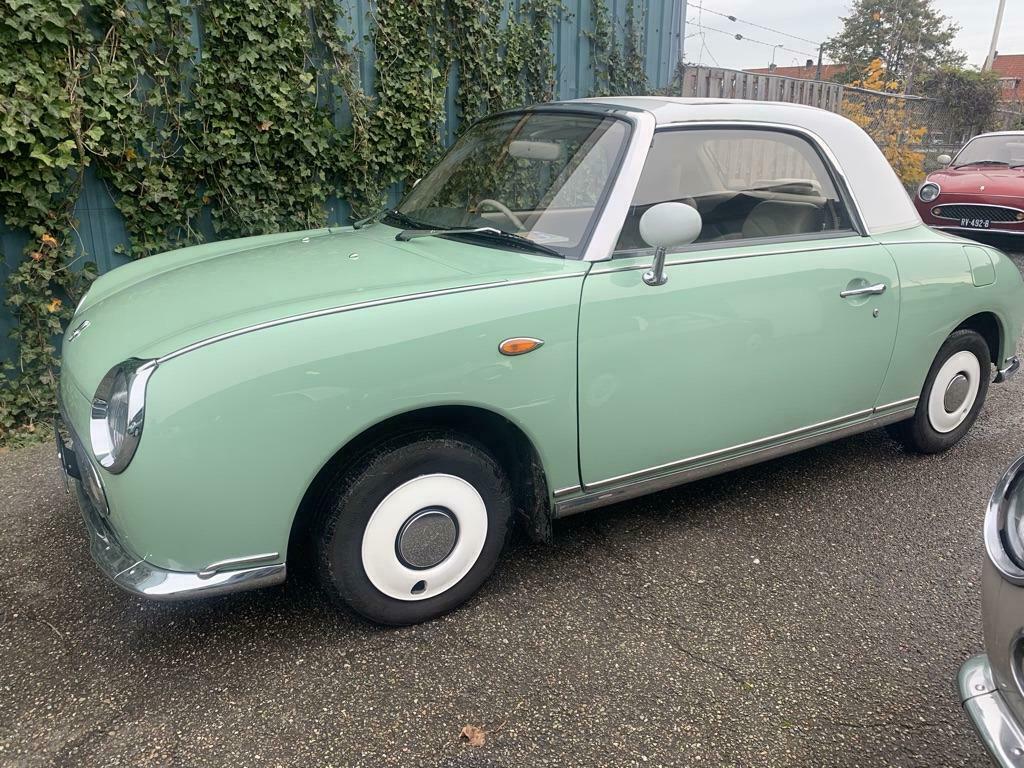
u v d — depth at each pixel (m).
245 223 4.75
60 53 3.88
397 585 2.32
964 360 3.65
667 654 2.32
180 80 4.33
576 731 2.01
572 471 2.51
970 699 1.65
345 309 2.08
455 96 5.87
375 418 2.08
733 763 1.92
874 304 3.08
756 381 2.82
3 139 3.73
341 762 1.89
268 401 1.95
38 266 4.03
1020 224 8.32
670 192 2.68
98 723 2.01
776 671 2.26
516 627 2.43
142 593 1.96
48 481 3.45
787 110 3.14
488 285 2.27
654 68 7.57
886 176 3.36
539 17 6.27
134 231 4.39
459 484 2.34
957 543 3.01
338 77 4.98
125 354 2.09
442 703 2.10
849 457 3.82
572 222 2.56
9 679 2.17
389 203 5.59
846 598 2.63
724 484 3.49
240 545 2.03
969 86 15.88
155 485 1.90
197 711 2.06
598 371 2.43
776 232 2.96
